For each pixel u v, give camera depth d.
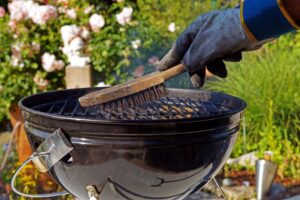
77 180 1.57
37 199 3.11
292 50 5.00
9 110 3.69
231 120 1.59
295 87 4.27
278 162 3.81
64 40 3.55
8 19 3.84
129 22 3.79
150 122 1.41
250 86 4.28
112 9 3.90
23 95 3.68
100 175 1.51
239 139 4.16
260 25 1.41
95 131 1.43
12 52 3.66
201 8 5.20
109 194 1.58
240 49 1.56
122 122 1.40
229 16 1.50
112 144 1.44
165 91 1.66
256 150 4.11
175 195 1.63
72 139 1.47
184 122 1.44
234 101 1.95
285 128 4.09
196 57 1.58
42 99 1.99
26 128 1.66
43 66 3.62
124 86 1.59
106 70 3.77
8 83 3.65
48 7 3.55
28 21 3.67
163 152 1.46
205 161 1.56
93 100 1.57
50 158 1.52
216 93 2.09
